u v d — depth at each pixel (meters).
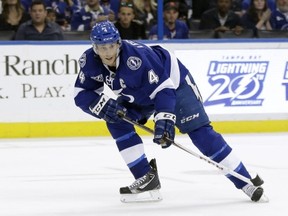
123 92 7.72
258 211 7.55
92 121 14.98
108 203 8.08
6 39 15.52
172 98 7.57
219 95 15.33
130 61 7.43
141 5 16.25
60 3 16.20
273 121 15.54
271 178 9.79
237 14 16.50
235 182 8.05
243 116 15.41
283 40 15.55
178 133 15.23
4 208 7.91
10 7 15.52
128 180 9.75
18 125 14.79
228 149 7.97
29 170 10.77
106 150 12.91
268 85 15.52
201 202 8.07
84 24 16.28
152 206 7.87
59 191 8.94
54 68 14.87
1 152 12.80
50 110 14.88
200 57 15.33
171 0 16.69
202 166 10.90
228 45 15.37
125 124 7.95
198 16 16.69
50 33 15.40
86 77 7.70
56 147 13.38
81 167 10.98
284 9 16.83
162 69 7.58
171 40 15.33
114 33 7.21
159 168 10.76
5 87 14.71
